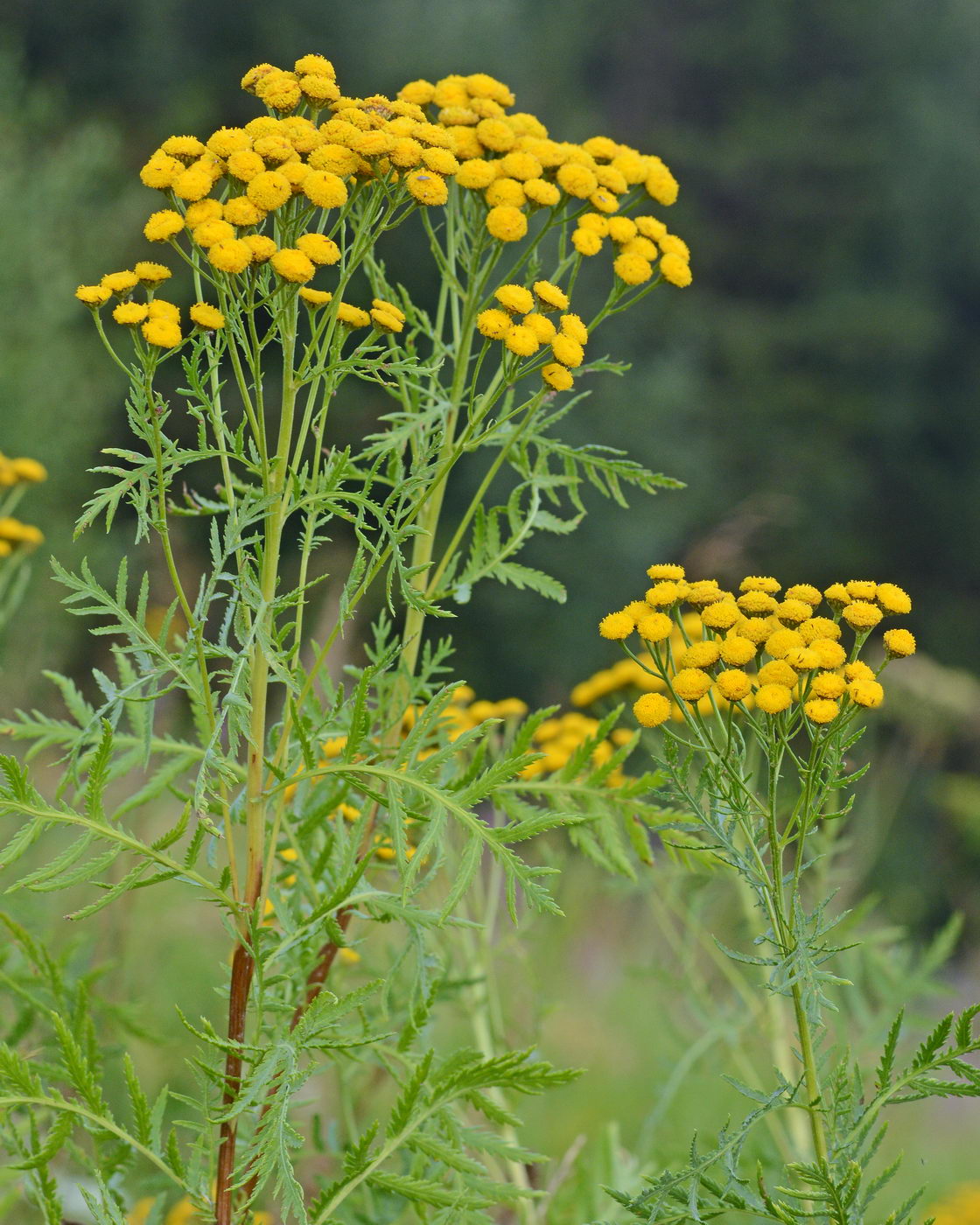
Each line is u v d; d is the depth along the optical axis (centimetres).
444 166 190
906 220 2559
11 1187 231
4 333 1094
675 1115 370
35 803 173
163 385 1292
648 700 185
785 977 170
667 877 333
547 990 420
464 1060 189
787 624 189
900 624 2394
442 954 281
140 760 218
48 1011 216
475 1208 187
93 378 1248
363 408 1414
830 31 2634
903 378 2478
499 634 1641
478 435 212
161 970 409
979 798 1196
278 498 181
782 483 2244
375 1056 223
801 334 2380
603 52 2633
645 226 233
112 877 368
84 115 1642
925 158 2556
